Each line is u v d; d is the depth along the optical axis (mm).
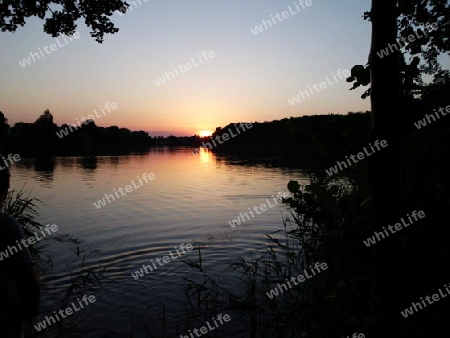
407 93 3490
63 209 14836
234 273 7637
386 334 2342
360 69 3334
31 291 2355
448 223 3520
